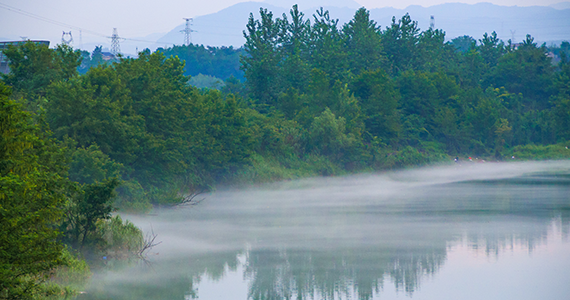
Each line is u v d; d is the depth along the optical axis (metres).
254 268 22.56
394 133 82.25
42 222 14.47
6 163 13.97
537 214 37.91
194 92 52.69
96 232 22.64
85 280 19.17
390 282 20.42
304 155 67.50
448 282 20.38
